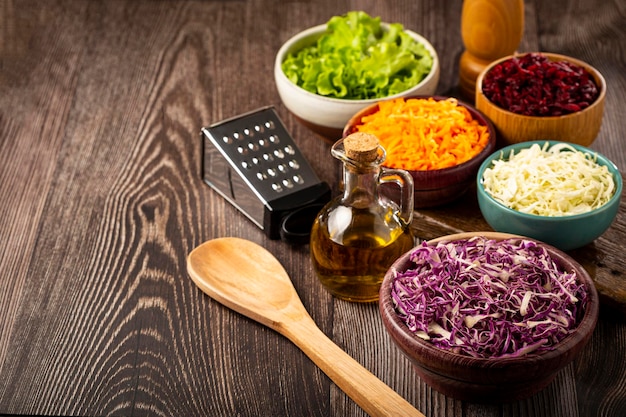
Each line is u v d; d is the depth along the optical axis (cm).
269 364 112
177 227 127
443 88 143
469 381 102
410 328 104
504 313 104
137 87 146
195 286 120
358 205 112
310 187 125
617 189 116
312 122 131
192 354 114
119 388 111
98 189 132
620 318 115
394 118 124
